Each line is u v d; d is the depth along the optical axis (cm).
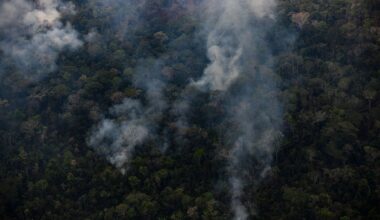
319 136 13425
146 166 13412
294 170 13000
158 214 12688
